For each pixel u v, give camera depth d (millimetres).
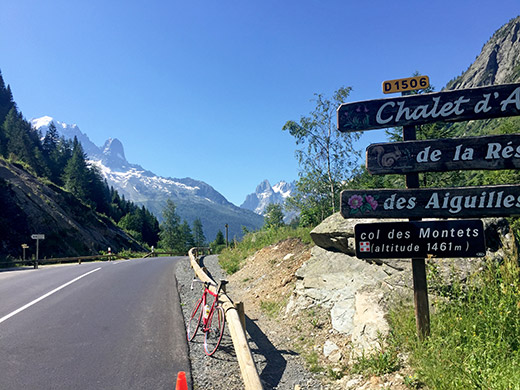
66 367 5090
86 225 66688
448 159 4969
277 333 7062
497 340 4203
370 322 5488
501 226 5898
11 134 108375
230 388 4609
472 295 5090
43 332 6742
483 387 3490
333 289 7457
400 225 5102
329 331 6379
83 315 8078
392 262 6828
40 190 62156
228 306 5922
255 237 20891
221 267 18250
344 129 5359
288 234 14805
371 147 5199
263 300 9742
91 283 12984
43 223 51312
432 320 4969
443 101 5051
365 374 4637
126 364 5246
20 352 5668
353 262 7871
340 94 19625
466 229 4934
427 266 5664
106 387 4473
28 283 13125
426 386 4008
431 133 16266
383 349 4793
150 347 6008
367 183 19734
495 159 4832
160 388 4484
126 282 13336
